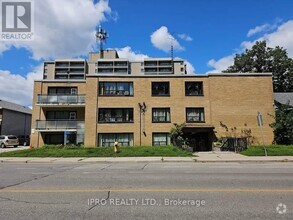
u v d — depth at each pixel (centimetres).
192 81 3011
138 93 2997
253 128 2869
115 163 1620
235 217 491
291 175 1001
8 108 4644
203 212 521
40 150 2231
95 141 2888
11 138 3850
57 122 3131
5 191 722
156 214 511
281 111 2828
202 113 2969
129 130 2923
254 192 693
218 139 2828
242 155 1981
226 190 719
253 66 4631
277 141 2806
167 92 3011
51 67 11062
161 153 2025
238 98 2930
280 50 4553
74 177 980
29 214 513
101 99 2975
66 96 3191
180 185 798
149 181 874
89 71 11156
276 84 4497
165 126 2934
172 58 11125
